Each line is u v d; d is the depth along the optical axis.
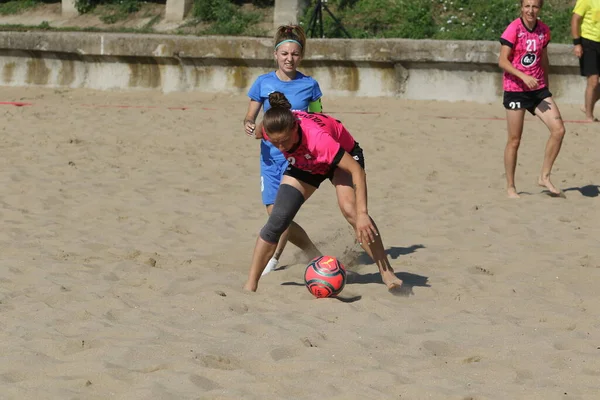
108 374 5.77
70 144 17.78
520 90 13.05
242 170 15.69
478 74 23.97
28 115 21.62
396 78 24.58
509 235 11.06
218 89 25.97
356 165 7.81
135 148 17.66
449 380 5.88
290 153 7.84
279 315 7.38
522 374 6.09
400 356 6.37
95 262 9.46
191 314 7.45
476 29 27.06
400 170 15.69
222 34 29.83
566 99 23.39
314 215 12.19
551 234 11.10
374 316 7.43
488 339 6.88
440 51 23.81
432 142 18.41
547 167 13.53
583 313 7.73
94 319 7.16
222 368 6.07
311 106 9.16
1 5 34.69
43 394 5.45
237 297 8.01
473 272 9.31
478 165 16.14
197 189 13.99
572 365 6.25
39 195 13.05
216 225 11.63
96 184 14.08
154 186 14.11
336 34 28.31
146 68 26.48
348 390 5.64
